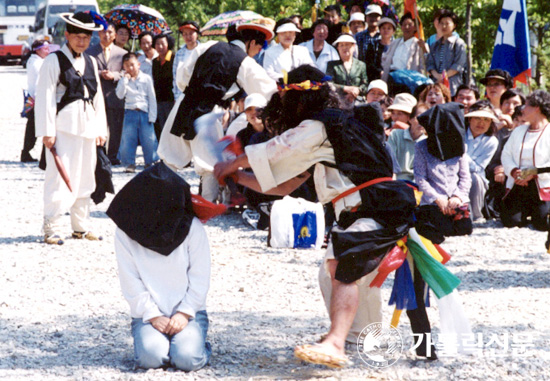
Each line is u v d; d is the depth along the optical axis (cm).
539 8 1577
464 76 1228
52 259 802
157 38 1444
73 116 844
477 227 986
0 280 721
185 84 675
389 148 923
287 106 472
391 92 1153
